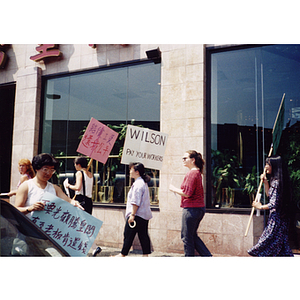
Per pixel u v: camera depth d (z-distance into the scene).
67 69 6.37
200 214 4.06
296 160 4.67
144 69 5.71
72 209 3.12
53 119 6.52
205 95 5.13
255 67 4.96
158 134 4.90
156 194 5.35
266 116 4.87
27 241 2.26
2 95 7.17
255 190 4.80
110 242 5.52
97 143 4.78
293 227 4.55
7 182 6.95
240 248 4.64
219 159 5.02
